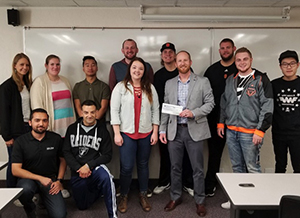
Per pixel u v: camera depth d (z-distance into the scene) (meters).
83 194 2.25
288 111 2.14
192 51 2.95
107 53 2.94
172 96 2.24
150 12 2.88
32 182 2.01
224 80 2.60
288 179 1.47
